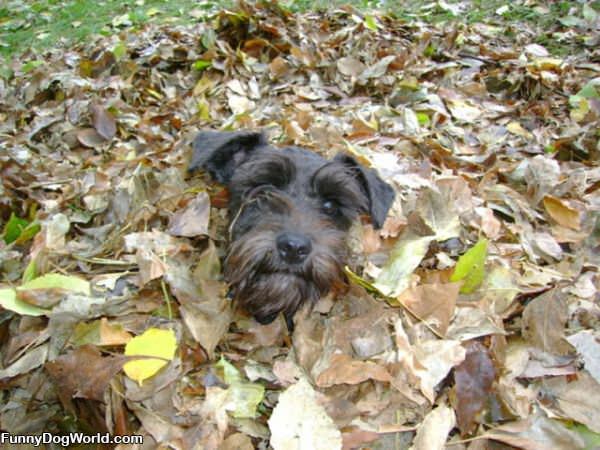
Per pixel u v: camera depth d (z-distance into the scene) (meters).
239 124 0.81
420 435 0.41
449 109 0.92
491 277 0.53
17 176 0.69
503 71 1.05
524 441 0.42
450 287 0.48
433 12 1.38
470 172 0.76
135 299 0.48
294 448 0.39
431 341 0.46
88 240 0.58
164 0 1.55
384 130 0.85
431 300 0.48
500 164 0.76
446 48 1.13
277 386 0.47
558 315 0.48
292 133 0.76
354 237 0.58
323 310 0.52
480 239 0.56
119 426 0.41
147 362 0.43
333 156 0.66
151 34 1.16
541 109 0.92
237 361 0.49
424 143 0.79
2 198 0.65
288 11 1.13
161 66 1.03
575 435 0.42
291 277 0.50
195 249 0.56
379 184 0.57
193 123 0.87
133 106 0.94
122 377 0.43
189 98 0.94
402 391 0.44
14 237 0.61
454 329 0.48
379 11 1.32
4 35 1.43
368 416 0.44
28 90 0.96
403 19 1.28
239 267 0.51
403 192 0.66
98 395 0.40
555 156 0.81
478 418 0.44
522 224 0.64
